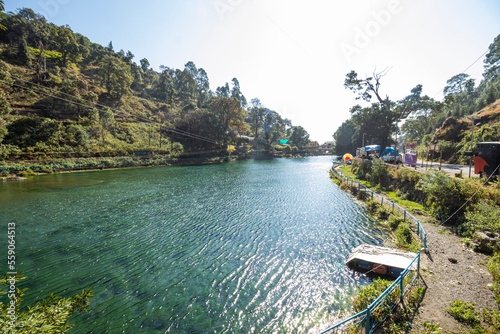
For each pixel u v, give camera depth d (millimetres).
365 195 31859
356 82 52156
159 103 140375
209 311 11484
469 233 15852
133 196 35625
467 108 76562
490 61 92188
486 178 20453
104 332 10180
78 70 123688
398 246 17000
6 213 26906
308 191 39562
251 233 21188
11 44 99188
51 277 14344
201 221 24438
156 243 19203
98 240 19734
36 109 74188
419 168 36156
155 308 11711
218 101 117500
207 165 88000
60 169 60062
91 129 75812
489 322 8164
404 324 8430
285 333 10000
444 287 10680
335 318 10602
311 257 16531
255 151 125062
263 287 13336
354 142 94812
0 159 53000
